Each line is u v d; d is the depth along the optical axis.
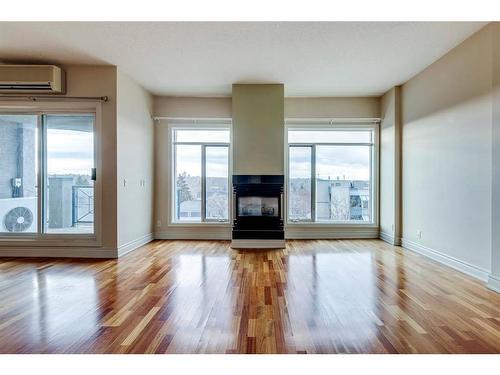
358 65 4.64
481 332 2.32
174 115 6.29
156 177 6.32
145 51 4.14
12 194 4.84
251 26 3.47
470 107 3.77
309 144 6.51
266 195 5.50
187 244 5.76
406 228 5.42
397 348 2.10
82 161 4.81
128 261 4.46
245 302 2.91
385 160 6.05
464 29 3.56
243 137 5.52
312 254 4.91
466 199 3.85
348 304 2.87
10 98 4.63
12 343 2.17
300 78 5.22
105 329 2.37
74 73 4.64
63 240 4.73
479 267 3.62
